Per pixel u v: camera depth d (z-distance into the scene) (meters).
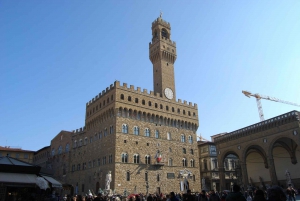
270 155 79.31
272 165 78.31
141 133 86.31
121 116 83.19
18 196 42.44
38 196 42.09
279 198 10.57
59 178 107.12
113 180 75.75
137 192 78.50
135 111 86.81
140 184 80.19
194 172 96.88
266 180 95.69
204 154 116.25
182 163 94.38
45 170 43.94
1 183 33.16
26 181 34.81
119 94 84.38
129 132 83.31
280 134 77.06
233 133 93.94
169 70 103.06
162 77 99.38
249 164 104.44
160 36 104.94
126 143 81.50
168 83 100.56
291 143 84.06
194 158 99.25
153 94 93.88
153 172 84.75
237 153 91.69
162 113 94.06
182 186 90.62
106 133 85.50
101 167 83.75
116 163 77.25
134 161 81.56
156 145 88.94
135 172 80.38
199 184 96.81
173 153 92.88
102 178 81.69
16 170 36.31
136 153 82.88
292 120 74.12
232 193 14.28
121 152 79.50
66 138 111.06
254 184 100.06
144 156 84.50
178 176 90.94
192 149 99.94
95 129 92.94
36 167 37.78
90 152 92.50
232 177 108.25
